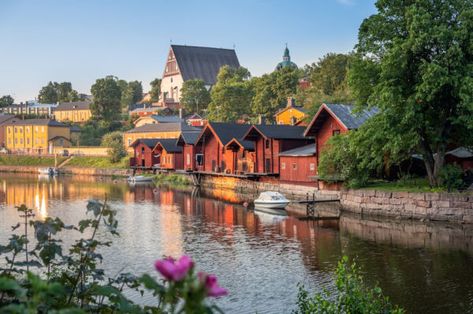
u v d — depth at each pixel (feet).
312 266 78.02
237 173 207.41
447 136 122.01
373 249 88.94
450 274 71.10
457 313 55.77
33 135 431.84
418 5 115.65
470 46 108.88
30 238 95.30
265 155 193.88
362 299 34.32
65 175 335.26
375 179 145.79
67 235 103.19
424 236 99.71
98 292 24.56
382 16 121.90
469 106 106.22
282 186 180.96
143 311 23.84
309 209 141.08
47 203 166.81
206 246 94.22
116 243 96.99
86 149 380.78
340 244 93.97
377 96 118.93
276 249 90.94
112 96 490.08
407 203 121.70
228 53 593.42
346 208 137.69
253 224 119.75
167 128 338.95
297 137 186.91
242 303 60.85
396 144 113.91
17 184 254.27
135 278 28.30
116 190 216.95
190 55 569.64
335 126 158.10
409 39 111.14
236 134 218.59
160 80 621.31
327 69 314.76
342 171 140.26
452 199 114.01
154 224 120.57
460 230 104.99
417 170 150.41
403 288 65.05
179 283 12.78
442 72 108.27
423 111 118.73
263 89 339.36
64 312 15.56
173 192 206.28
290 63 557.33
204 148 237.45
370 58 127.65
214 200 174.09
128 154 346.54
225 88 359.87
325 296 62.34
